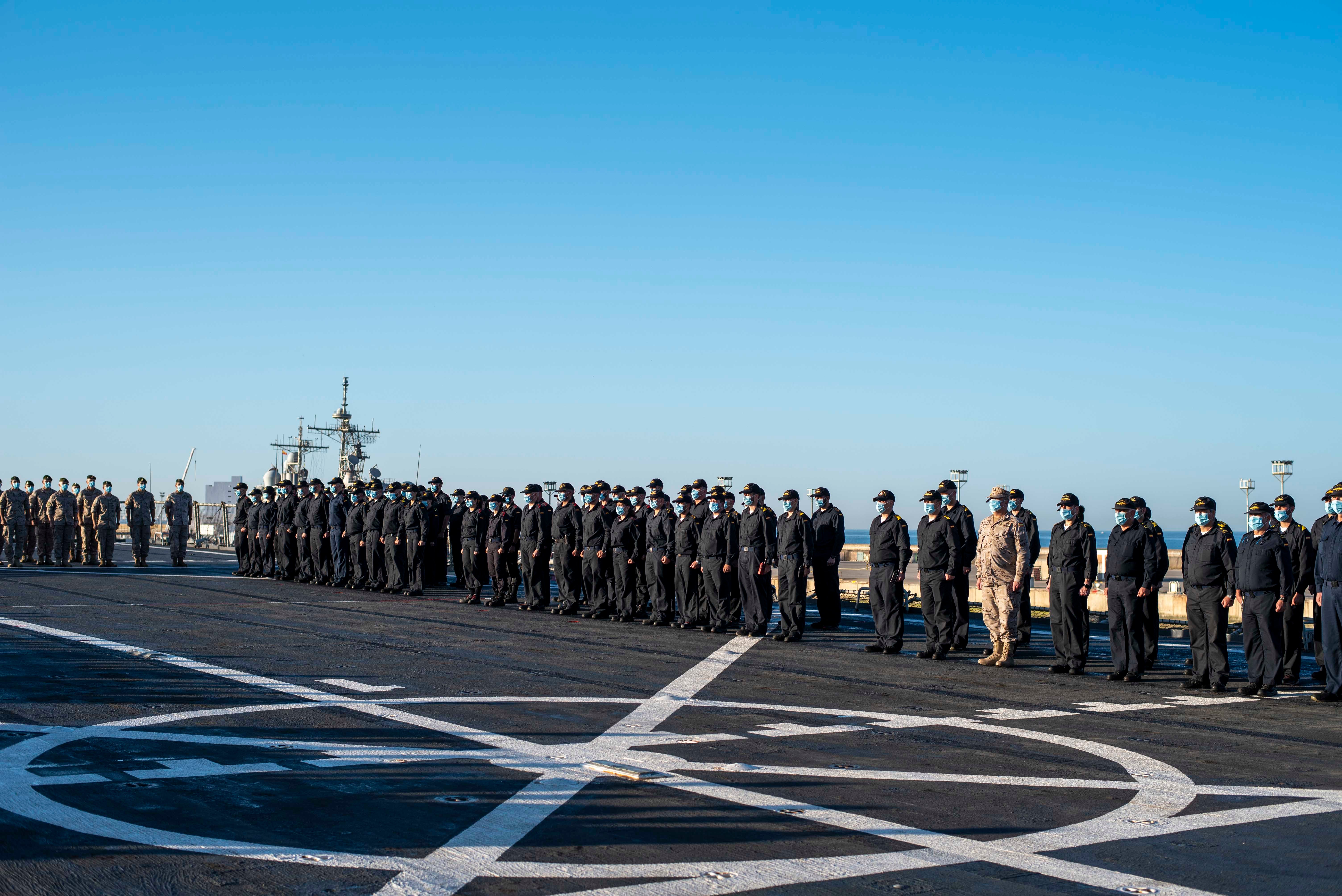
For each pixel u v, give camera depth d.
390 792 7.14
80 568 30.72
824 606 19.70
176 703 10.14
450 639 15.85
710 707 10.66
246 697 10.59
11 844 5.86
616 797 7.08
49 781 7.18
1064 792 7.48
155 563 33.94
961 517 16.92
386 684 11.63
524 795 7.09
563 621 19.50
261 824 6.35
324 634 15.97
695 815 6.68
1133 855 6.04
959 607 16.83
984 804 7.11
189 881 5.34
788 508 17.25
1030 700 11.66
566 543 20.89
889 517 16.02
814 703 11.10
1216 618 12.80
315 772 7.61
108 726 9.02
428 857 5.80
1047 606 25.91
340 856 5.78
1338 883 5.60
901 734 9.51
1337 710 11.52
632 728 9.45
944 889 5.41
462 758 8.16
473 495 22.62
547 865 5.68
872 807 6.98
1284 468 24.58
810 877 5.55
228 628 16.34
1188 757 8.80
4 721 9.09
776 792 7.29
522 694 11.20
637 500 20.36
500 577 22.17
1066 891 5.42
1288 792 7.59
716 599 18.36
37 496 32.19
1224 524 12.98
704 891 5.32
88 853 5.74
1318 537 13.27
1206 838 6.40
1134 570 13.47
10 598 20.55
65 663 12.45
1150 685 13.17
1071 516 14.21
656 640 16.81
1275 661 12.56
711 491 18.45
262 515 27.92
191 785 7.18
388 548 24.20
